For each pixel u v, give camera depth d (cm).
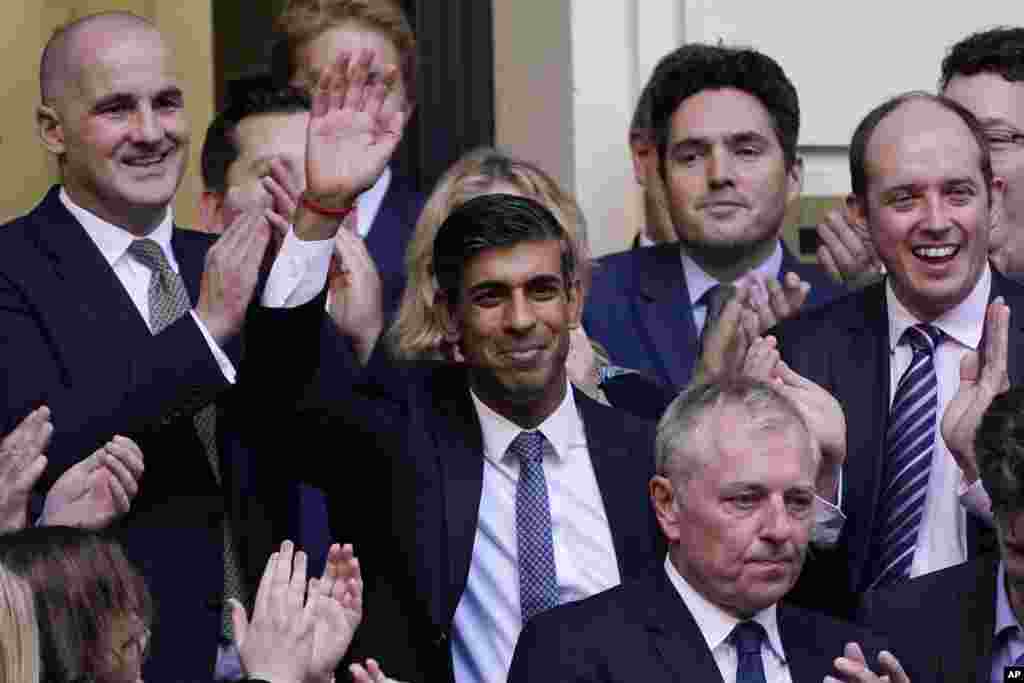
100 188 1360
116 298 1338
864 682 1166
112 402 1282
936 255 1353
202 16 1911
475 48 1895
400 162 1889
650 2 1847
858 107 1889
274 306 1271
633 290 1600
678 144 1585
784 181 1597
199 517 1319
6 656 980
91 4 1856
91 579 1143
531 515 1289
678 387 1561
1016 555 1183
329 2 1662
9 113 1795
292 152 1565
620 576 1284
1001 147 1570
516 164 1456
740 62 1595
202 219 1602
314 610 1198
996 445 1183
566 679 1191
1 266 1338
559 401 1313
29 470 1252
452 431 1307
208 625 1311
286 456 1309
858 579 1338
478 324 1284
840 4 1886
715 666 1196
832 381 1369
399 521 1291
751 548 1188
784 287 1487
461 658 1280
